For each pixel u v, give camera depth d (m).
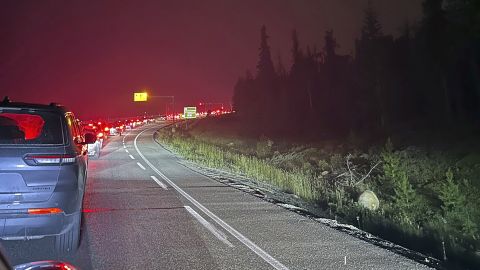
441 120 35.03
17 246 6.64
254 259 6.29
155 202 11.14
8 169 5.51
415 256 6.66
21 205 5.52
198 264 6.02
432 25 39.41
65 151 5.86
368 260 6.29
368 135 34.81
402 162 21.84
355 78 48.50
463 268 6.60
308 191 14.61
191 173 18.50
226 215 9.52
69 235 6.26
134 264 5.98
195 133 60.78
